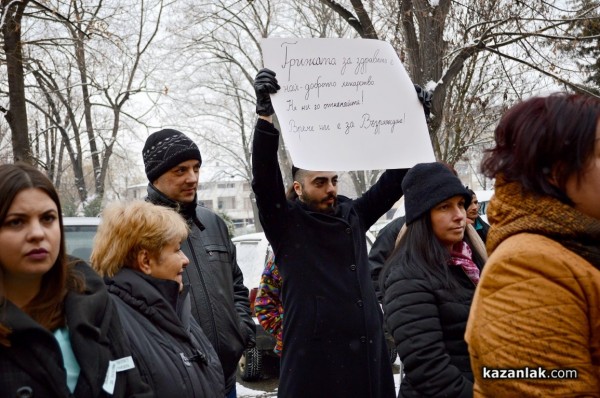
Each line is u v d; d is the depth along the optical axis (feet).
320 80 11.56
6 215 6.81
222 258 12.51
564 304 5.32
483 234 14.70
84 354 6.95
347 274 11.76
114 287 8.95
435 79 37.70
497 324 5.47
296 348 11.49
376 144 11.61
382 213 13.02
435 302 9.46
